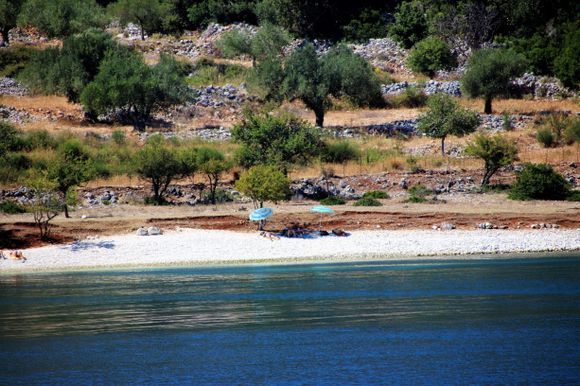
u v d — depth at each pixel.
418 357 121.19
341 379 111.81
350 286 170.50
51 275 192.12
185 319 145.25
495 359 119.81
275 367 117.56
